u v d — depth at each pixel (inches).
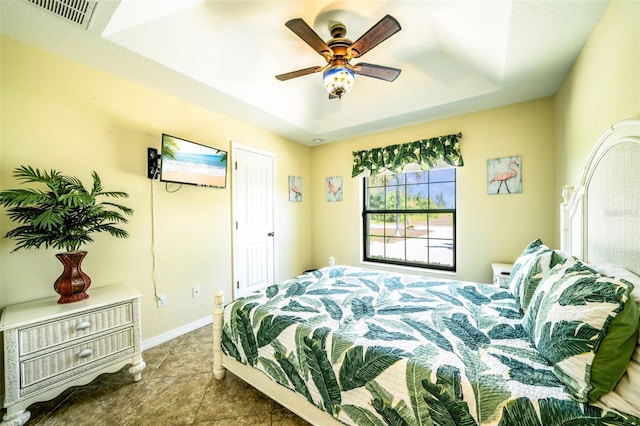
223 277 116.2
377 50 93.0
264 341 58.0
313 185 169.9
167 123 96.2
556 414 30.5
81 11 57.7
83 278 67.6
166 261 96.1
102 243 80.3
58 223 60.3
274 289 76.2
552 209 99.3
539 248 68.5
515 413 31.9
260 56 94.0
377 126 132.5
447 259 126.7
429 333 49.1
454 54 89.8
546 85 90.3
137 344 71.6
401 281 83.4
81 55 72.7
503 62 75.0
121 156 84.5
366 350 44.3
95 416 59.1
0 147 63.4
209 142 110.0
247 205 127.7
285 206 151.1
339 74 72.5
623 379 32.4
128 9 61.1
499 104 106.8
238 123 123.0
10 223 64.2
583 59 67.1
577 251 66.3
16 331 53.6
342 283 81.5
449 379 36.5
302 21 59.2
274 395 57.6
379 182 148.1
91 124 78.3
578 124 72.4
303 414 52.3
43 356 56.7
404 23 79.6
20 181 66.1
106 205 81.3
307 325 53.4
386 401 40.5
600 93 57.7
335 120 135.0
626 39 47.0
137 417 58.7
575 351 34.5
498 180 109.7
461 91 100.4
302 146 163.8
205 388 68.2
